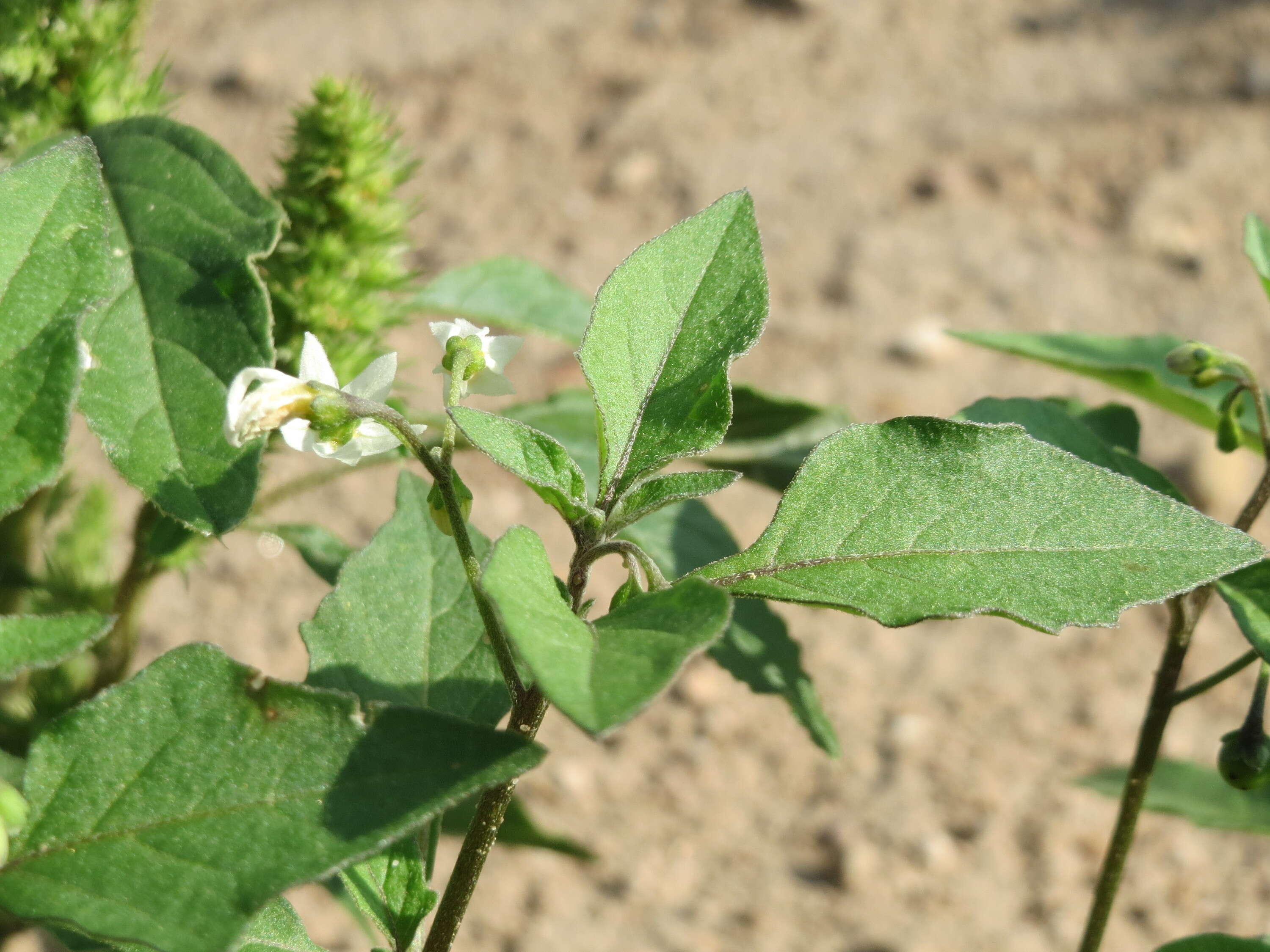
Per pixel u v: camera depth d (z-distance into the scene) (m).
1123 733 0.64
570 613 0.23
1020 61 0.99
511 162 0.91
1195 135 0.91
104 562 0.35
